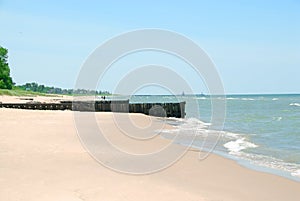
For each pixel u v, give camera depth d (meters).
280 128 25.34
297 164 11.51
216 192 7.91
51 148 12.30
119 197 6.96
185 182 8.66
